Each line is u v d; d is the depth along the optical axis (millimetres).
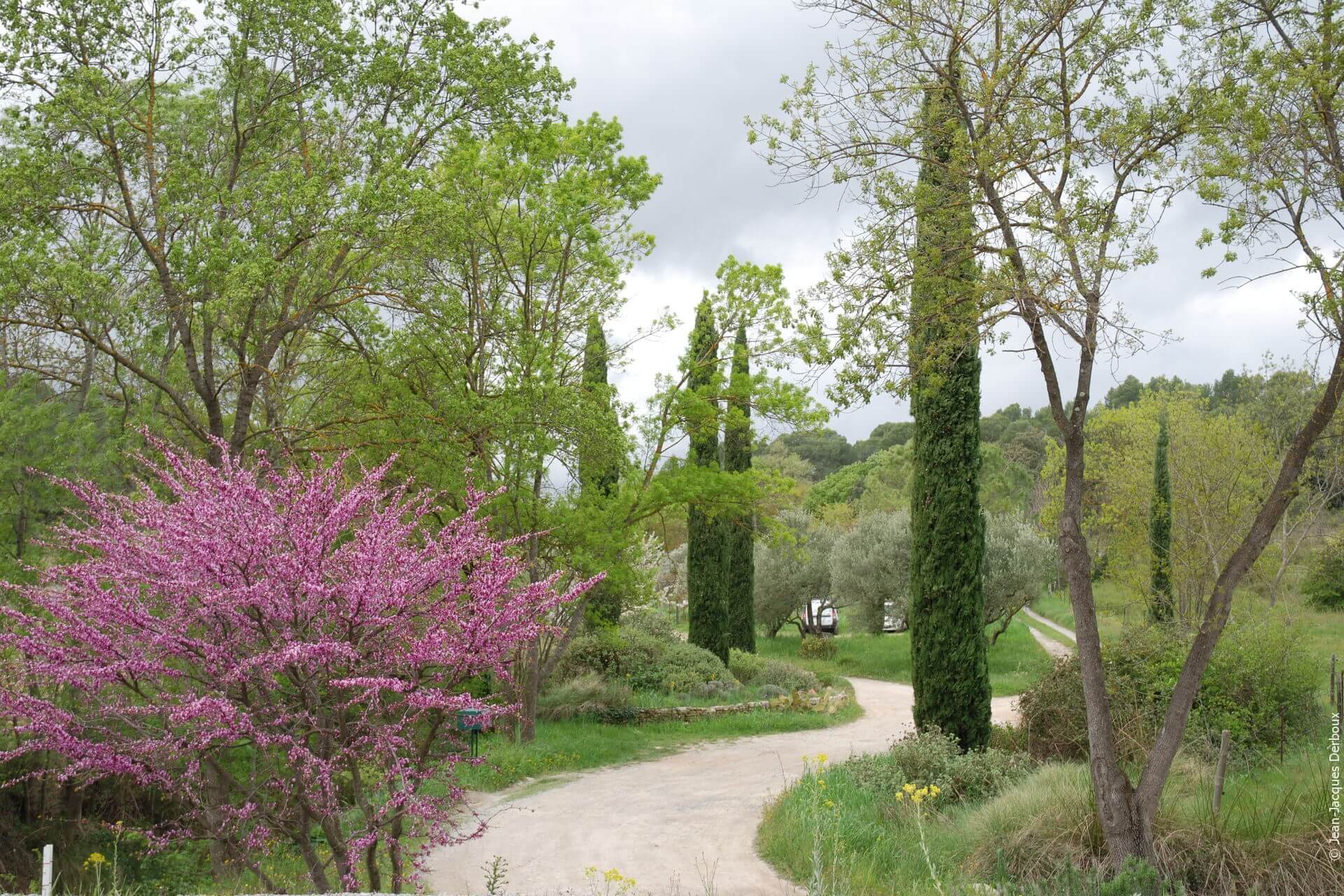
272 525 5270
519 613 5574
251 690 5625
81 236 12500
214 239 11219
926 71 9273
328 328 15219
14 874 9680
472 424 14258
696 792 13492
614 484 18766
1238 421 21875
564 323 18062
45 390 13359
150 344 12594
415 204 12117
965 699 13734
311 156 13273
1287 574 23641
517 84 13625
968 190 9219
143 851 9852
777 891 8484
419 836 5652
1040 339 8961
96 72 11375
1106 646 14070
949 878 8094
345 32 12938
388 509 5902
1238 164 7742
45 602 5172
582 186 16156
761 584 36344
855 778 12375
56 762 10586
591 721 19828
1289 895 7129
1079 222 8156
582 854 10109
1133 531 25891
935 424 14289
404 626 5473
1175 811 8484
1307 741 12648
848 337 9109
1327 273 7273
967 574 13953
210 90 14148
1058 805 9047
